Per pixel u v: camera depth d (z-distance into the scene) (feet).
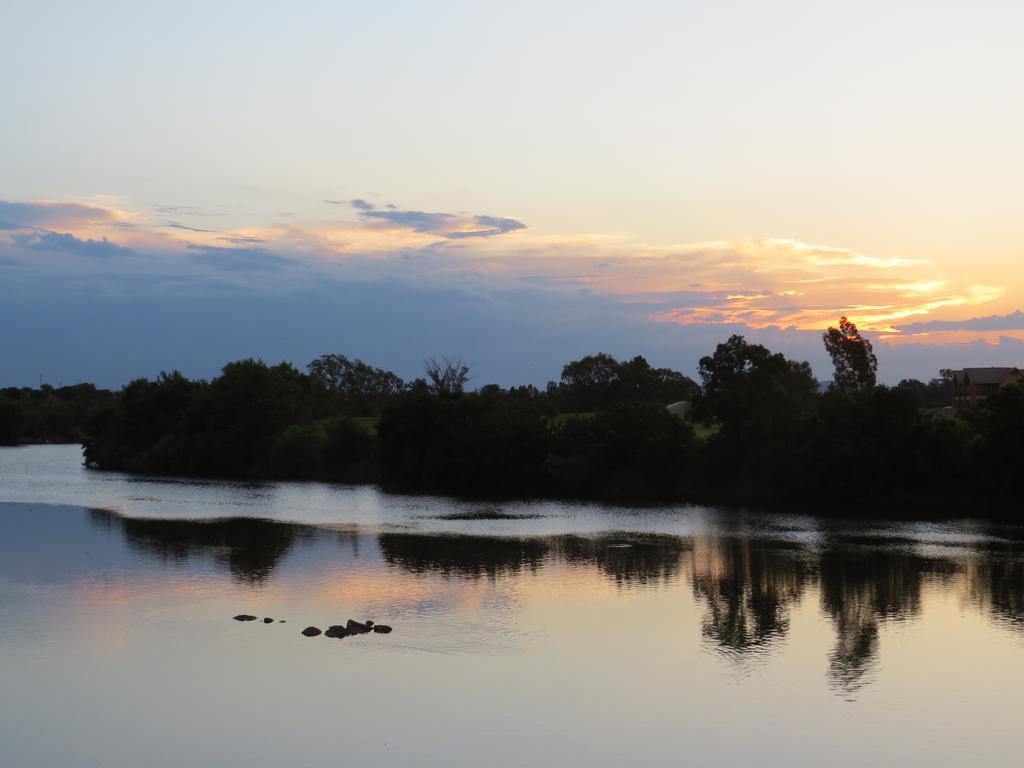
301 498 400.26
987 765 120.78
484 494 420.36
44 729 130.11
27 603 194.90
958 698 143.74
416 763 120.16
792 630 179.83
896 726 132.98
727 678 152.25
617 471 415.23
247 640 169.58
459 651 164.66
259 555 252.62
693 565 241.76
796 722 134.10
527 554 256.93
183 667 154.71
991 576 227.81
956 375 641.81
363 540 280.51
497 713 136.36
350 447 504.84
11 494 408.67
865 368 480.64
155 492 421.18
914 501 360.48
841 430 369.91
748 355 418.31
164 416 565.94
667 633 177.27
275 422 533.96
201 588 210.18
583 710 137.80
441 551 261.44
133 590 207.62
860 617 189.57
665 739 127.75
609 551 262.67
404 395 479.00
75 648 164.14
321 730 129.90
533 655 163.02
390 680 149.28
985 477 349.82
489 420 437.58
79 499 389.39
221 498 397.80
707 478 407.64
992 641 172.96
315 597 202.49
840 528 308.40
